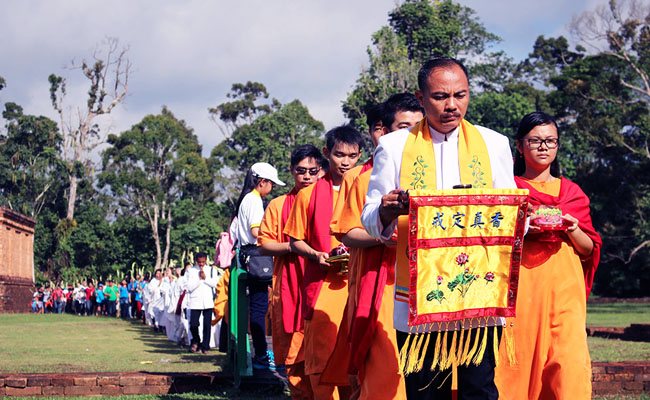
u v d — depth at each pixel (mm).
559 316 4277
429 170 3375
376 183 3447
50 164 66312
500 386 4262
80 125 69938
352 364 3715
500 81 66875
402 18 51625
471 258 3104
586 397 4137
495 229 3107
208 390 7633
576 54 70312
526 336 4262
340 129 5641
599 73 48000
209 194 74312
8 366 9797
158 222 68375
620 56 44625
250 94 80375
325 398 5297
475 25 57656
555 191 4664
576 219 4270
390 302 3693
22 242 53031
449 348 3211
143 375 7586
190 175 68250
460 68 3357
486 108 50000
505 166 3441
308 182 6430
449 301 3096
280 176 63094
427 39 51094
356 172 4719
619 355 10773
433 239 3053
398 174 3424
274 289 6344
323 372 4797
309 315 5285
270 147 64312
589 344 13703
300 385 6031
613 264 51375
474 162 3379
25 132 66438
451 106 3311
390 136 3492
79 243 63969
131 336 18141
